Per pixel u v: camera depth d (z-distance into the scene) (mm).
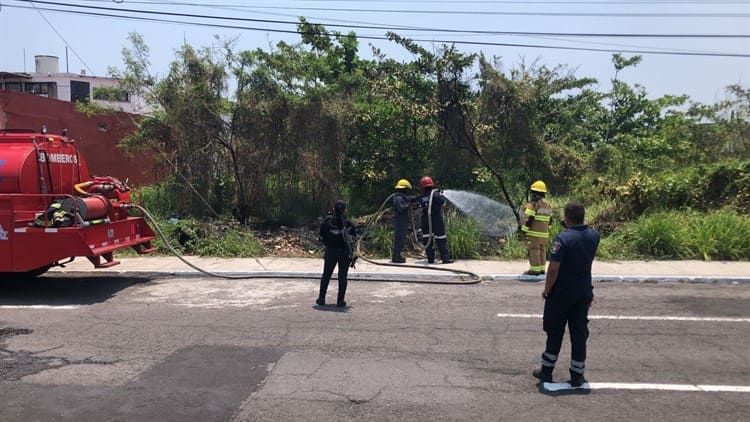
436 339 7008
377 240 13336
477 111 15375
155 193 15172
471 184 15648
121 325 7586
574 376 5473
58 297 9258
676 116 23312
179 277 10992
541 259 10875
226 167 15406
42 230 8867
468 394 5309
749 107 20141
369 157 16125
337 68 20156
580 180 17000
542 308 8602
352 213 15680
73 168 10422
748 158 17797
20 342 6844
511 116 15422
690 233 12930
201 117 14695
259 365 6059
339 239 8570
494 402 5133
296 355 6391
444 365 6086
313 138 14945
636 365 6098
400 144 16234
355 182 16141
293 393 5309
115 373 5816
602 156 19344
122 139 16062
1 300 9031
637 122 27891
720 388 5469
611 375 5805
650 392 5371
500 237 14039
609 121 28422
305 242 13789
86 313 8219
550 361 5562
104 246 9633
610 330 7414
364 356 6367
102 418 4785
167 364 6082
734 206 14359
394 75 15414
